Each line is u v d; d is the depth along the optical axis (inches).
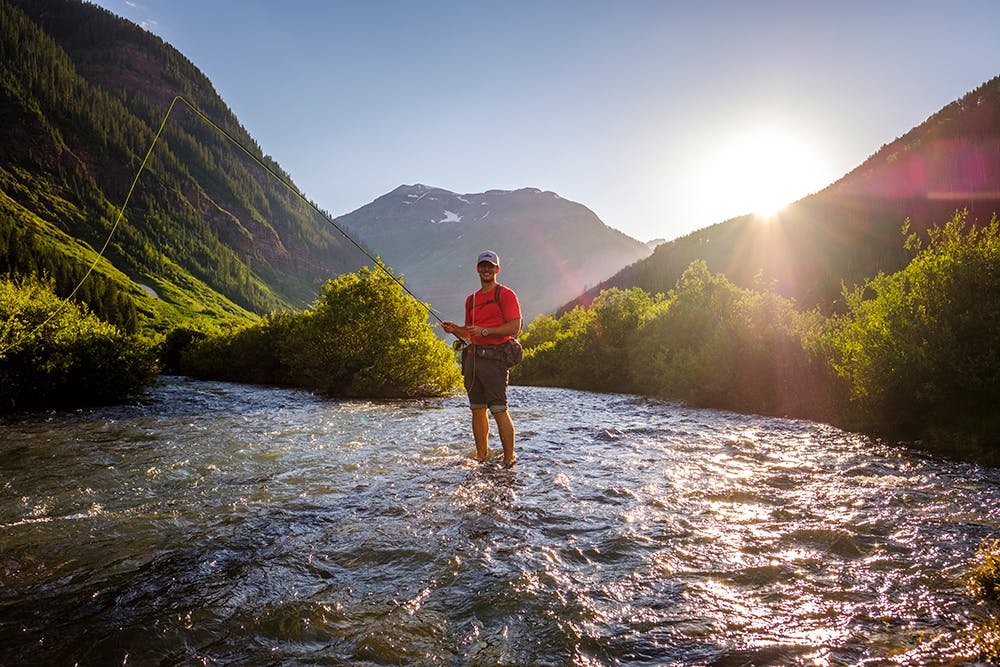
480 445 214.8
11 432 284.2
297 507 142.5
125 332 506.0
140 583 95.0
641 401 542.9
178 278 7313.0
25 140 7736.2
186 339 1376.7
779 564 103.8
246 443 246.5
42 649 73.5
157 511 138.7
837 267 4692.4
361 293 624.1
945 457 216.7
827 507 142.6
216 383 866.1
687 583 95.5
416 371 578.6
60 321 457.1
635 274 6082.7
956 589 91.5
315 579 97.3
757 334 472.7
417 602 88.7
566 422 340.8
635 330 808.9
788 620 82.1
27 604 87.0
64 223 6929.1
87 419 350.9
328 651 74.3
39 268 3700.8
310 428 299.7
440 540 117.3
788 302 500.7
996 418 258.1
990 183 5024.6
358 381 587.5
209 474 181.6
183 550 111.3
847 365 351.9
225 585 94.3
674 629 79.7
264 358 898.7
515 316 220.8
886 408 314.7
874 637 76.5
